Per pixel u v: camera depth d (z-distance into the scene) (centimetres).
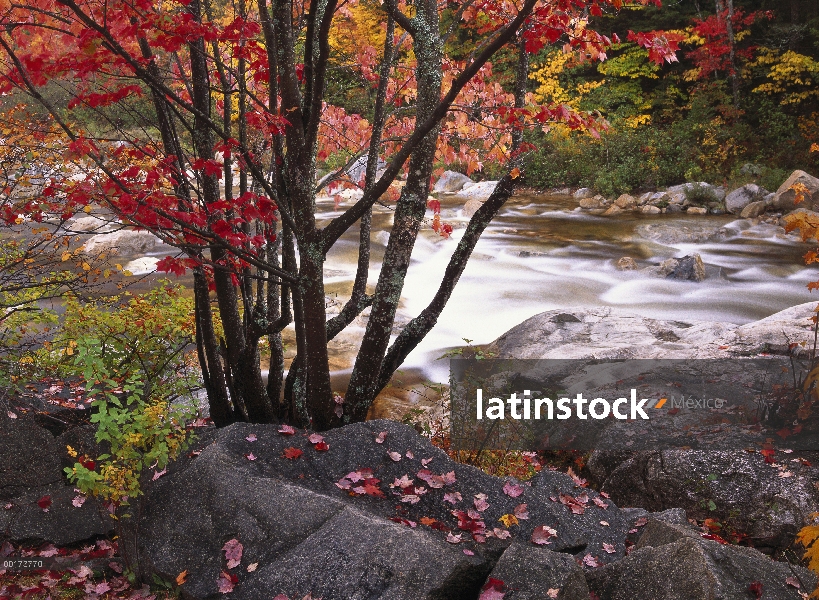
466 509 349
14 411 393
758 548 434
